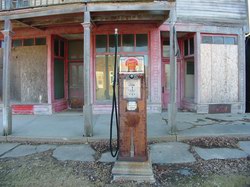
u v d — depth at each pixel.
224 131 6.96
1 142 6.58
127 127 4.30
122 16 8.24
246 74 11.14
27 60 10.33
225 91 10.20
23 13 7.06
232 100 10.26
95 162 5.04
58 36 10.66
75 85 11.44
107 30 9.78
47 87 10.15
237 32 10.23
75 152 5.68
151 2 6.66
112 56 9.95
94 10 6.67
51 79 10.16
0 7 9.76
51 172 4.57
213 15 10.05
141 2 6.67
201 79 10.02
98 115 9.59
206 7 10.02
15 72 10.44
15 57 10.42
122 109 4.34
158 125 7.75
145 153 4.27
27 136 6.65
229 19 10.12
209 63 10.09
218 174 4.41
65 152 5.68
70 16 7.58
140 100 4.32
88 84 6.58
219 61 10.17
